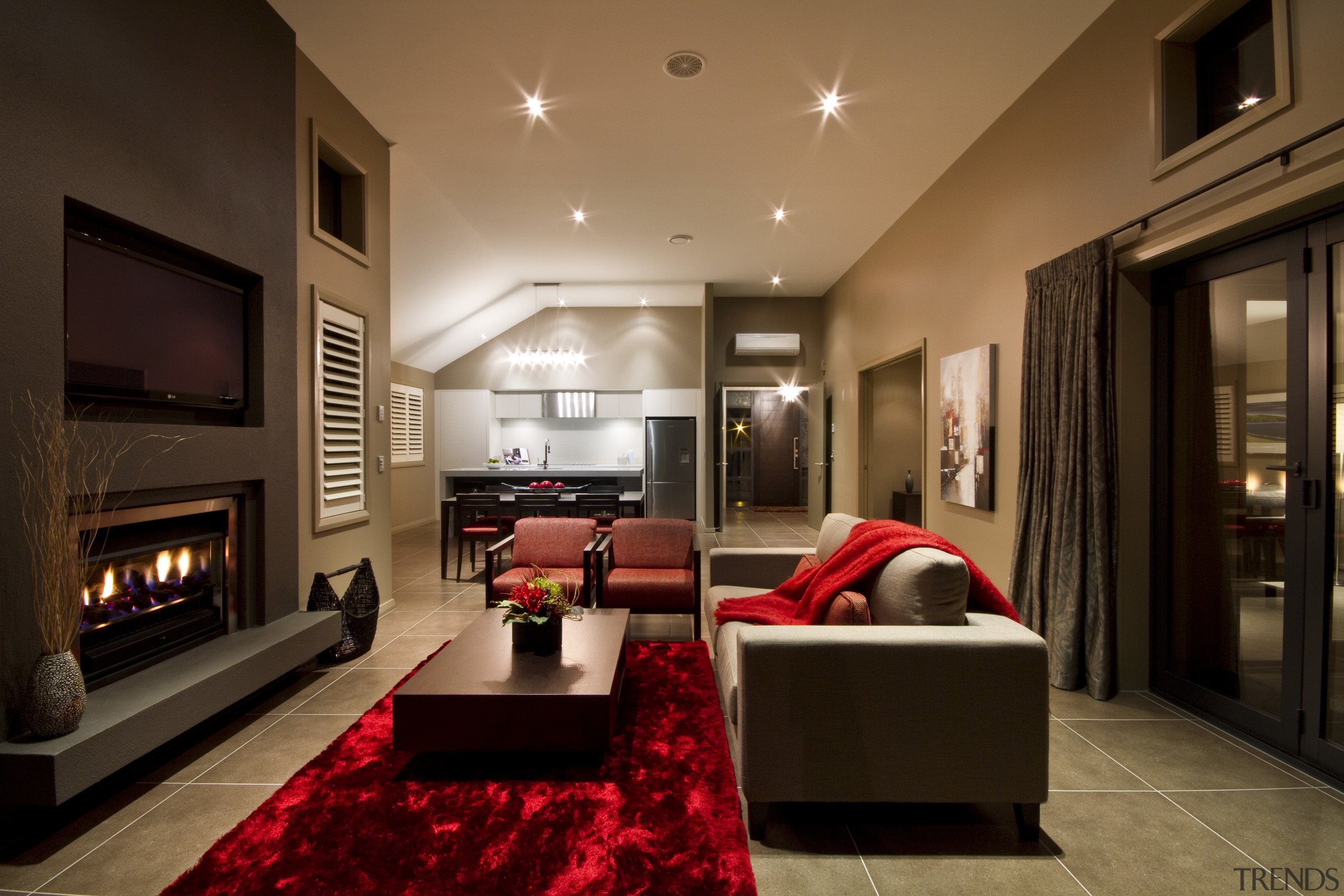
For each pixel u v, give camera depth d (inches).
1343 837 70.4
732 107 143.3
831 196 195.6
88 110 76.6
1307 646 84.9
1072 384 114.3
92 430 77.5
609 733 81.3
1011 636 70.9
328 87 133.9
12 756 64.0
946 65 127.4
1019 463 132.4
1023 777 69.7
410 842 68.3
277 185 113.8
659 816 73.2
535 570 145.2
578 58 126.0
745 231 228.7
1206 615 103.3
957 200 168.7
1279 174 79.0
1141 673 114.1
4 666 67.3
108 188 79.3
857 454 269.0
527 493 229.8
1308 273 83.0
